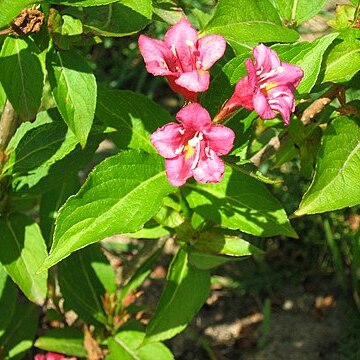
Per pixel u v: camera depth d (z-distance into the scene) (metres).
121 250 0.58
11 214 0.36
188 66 0.27
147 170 0.28
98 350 0.43
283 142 0.36
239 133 0.29
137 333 0.43
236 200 0.33
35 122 0.36
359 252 0.37
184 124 0.25
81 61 0.29
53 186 0.36
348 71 0.29
